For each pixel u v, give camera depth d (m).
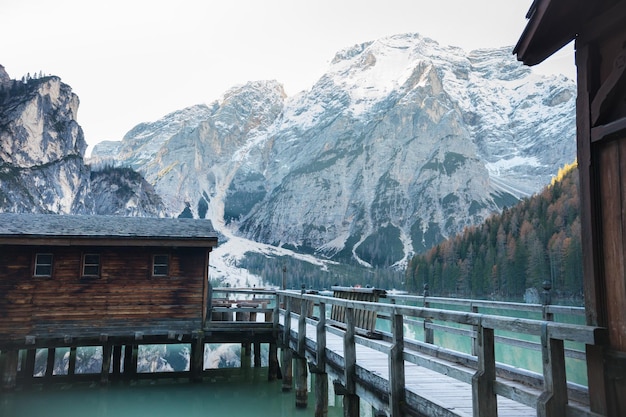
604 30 4.94
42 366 23.56
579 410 4.53
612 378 4.49
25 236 18.50
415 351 11.32
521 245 99.19
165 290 19.98
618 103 4.80
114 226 20.45
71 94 195.50
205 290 20.25
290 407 15.70
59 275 19.20
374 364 10.10
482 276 103.94
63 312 19.02
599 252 4.88
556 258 89.50
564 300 78.50
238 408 16.36
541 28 5.47
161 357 27.05
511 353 19.19
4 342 18.17
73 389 18.25
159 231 20.22
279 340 19.55
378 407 8.50
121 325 19.42
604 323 4.76
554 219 106.62
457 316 6.12
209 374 20.77
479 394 5.56
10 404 16.55
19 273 18.88
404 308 7.43
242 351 23.80
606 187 4.89
